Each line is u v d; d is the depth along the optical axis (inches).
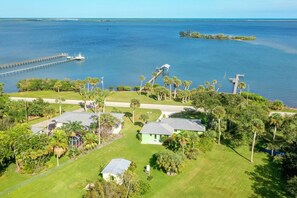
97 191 1785.2
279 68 7514.8
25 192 2032.5
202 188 2110.0
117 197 1784.0
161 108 3929.6
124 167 2201.0
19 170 2326.5
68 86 4825.3
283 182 2190.0
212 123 3058.6
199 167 2413.9
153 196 2003.0
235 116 2923.2
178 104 4126.5
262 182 2193.7
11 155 2297.0
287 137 2588.6
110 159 2508.6
